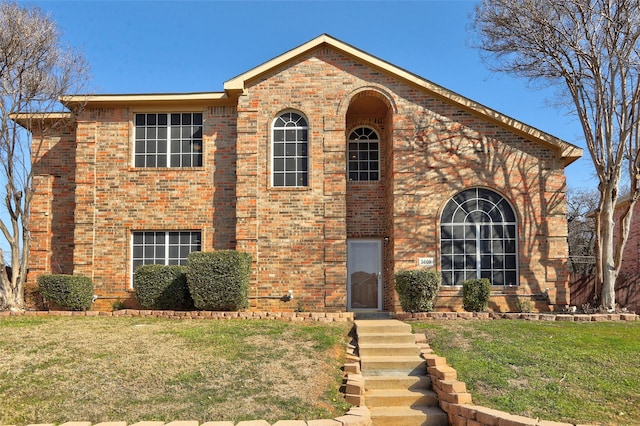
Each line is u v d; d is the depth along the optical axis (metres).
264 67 17.81
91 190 18.28
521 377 10.52
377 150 19.59
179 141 18.67
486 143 17.75
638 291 19.91
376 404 10.50
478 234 17.59
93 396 9.55
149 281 16.34
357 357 11.77
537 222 17.53
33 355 11.30
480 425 9.09
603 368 10.84
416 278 15.16
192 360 11.06
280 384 10.19
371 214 19.05
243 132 17.88
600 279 17.34
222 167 18.30
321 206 17.56
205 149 18.39
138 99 18.19
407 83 17.89
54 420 8.84
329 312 16.22
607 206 16.97
